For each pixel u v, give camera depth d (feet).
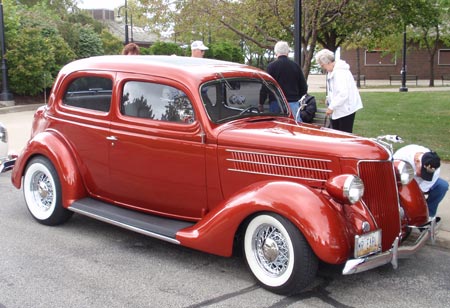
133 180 17.97
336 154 14.39
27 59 61.52
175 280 15.42
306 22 41.78
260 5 41.68
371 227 14.33
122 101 18.03
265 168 15.31
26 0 129.70
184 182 16.83
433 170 18.07
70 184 19.07
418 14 58.34
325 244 13.23
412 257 17.69
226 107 16.93
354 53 134.10
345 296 14.56
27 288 14.65
